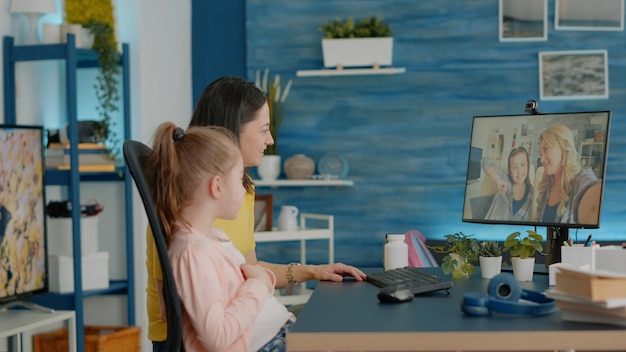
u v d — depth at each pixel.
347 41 4.90
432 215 5.06
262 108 2.54
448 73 5.06
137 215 4.46
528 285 2.32
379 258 5.10
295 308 2.83
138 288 4.46
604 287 1.68
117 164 4.39
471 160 2.79
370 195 5.11
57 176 3.87
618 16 4.98
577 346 1.65
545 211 2.55
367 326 1.74
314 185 5.14
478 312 1.84
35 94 4.18
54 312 3.47
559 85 5.01
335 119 5.12
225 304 1.97
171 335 1.87
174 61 4.91
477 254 2.49
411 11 5.07
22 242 3.43
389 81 5.09
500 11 5.02
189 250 1.94
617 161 4.98
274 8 5.15
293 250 5.15
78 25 4.08
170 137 2.01
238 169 2.06
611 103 4.99
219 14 5.18
